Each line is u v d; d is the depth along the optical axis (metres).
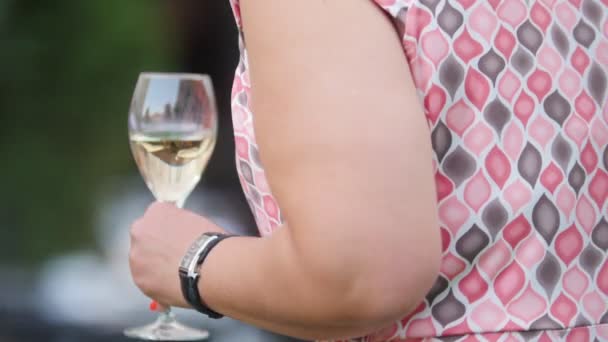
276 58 1.63
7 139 12.10
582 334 1.82
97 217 11.86
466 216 1.76
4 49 12.12
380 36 1.66
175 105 3.05
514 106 1.78
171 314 3.23
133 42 12.02
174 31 12.40
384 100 1.61
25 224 11.77
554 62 1.83
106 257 11.16
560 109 1.82
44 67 12.20
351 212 1.55
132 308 4.65
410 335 1.78
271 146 1.62
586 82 1.85
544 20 1.83
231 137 12.00
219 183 11.57
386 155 1.57
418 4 1.71
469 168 1.75
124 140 12.06
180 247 1.87
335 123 1.58
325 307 1.60
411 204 1.58
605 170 1.87
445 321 1.78
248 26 1.67
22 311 4.47
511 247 1.78
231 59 12.79
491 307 1.78
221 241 1.81
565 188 1.81
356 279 1.56
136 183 11.93
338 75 1.60
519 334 1.78
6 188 12.00
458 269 1.77
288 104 1.61
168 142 3.05
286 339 3.48
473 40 1.76
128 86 12.06
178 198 3.11
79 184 12.02
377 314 1.58
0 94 12.12
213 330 3.48
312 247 1.56
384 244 1.55
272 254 1.65
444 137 1.74
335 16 1.63
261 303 1.69
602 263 1.85
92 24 12.09
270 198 1.92
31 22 12.12
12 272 10.37
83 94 12.12
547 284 1.80
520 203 1.77
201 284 1.79
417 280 1.58
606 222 1.86
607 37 1.90
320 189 1.57
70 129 12.07
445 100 1.73
